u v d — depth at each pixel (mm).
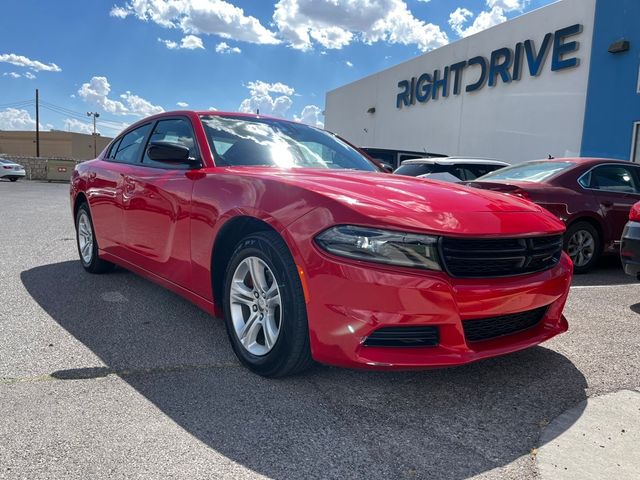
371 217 2359
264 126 4020
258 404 2508
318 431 2287
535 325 2914
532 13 13906
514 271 2629
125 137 4820
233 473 1966
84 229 5203
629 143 11289
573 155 12680
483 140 15930
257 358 2803
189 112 3912
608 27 11727
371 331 2324
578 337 3680
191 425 2295
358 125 25188
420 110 19531
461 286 2395
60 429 2215
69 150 65312
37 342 3229
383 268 2318
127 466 1976
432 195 2775
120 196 4234
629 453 2193
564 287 2904
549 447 2227
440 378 2891
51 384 2646
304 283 2477
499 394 2721
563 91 12969
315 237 2451
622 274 6297
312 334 2475
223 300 3104
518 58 14383
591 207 6055
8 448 2059
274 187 2773
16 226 8789
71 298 4242
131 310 3961
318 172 3271
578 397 2711
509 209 2809
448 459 2113
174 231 3465
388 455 2125
